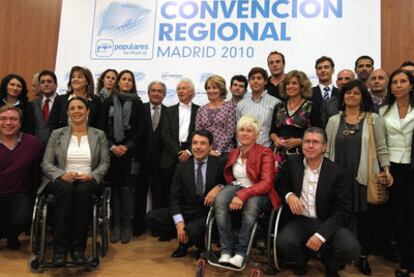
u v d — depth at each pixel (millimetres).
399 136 2617
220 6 4184
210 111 3215
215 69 4145
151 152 3398
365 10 3883
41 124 3275
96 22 4402
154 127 3471
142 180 3428
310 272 2568
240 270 2441
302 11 4008
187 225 2592
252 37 4094
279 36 4035
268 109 3193
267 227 2543
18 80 3279
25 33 4789
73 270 2514
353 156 2572
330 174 2406
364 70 3443
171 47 4242
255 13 4105
